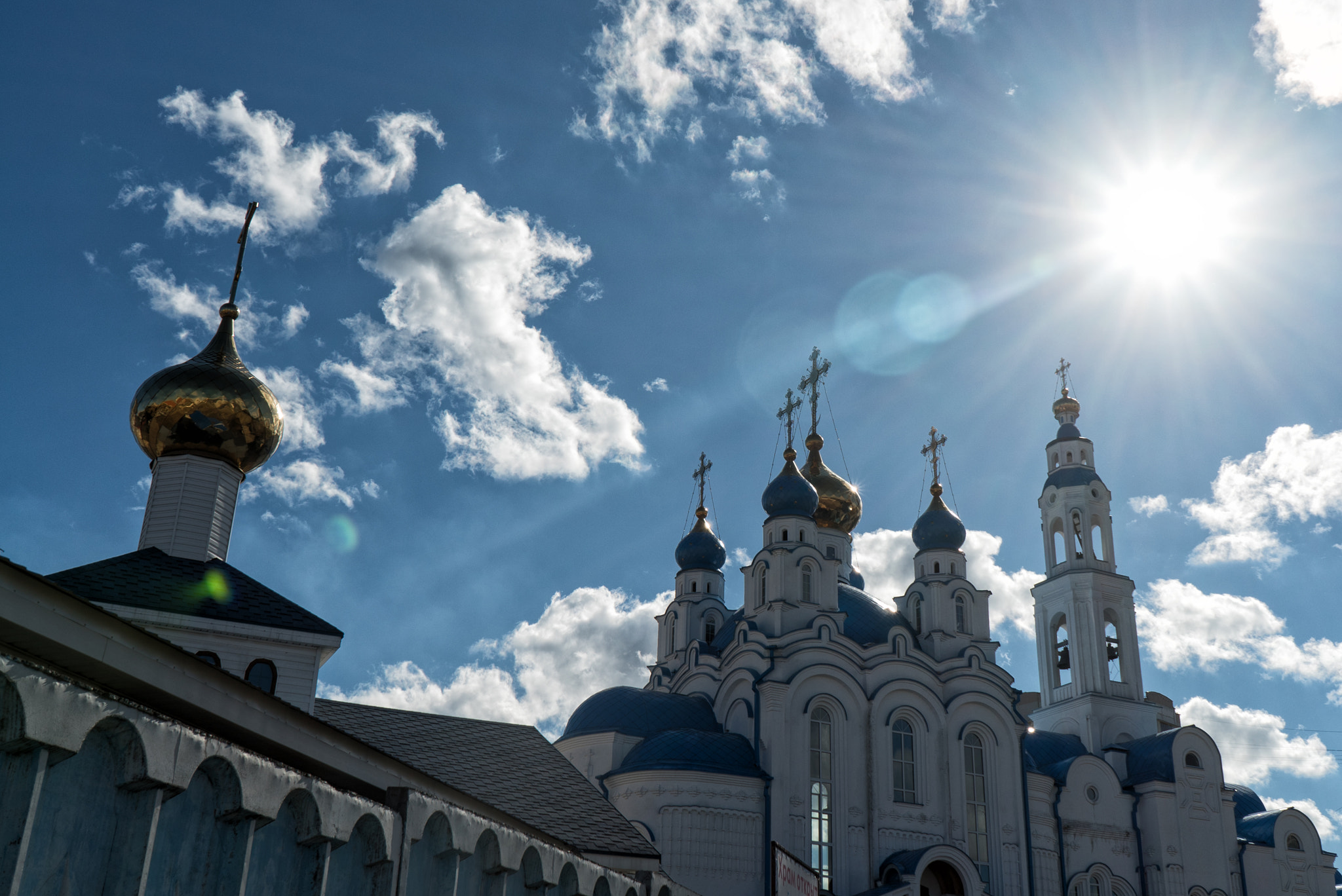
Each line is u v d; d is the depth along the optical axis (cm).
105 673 1180
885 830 4766
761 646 4897
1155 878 5547
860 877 4641
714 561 6216
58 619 1096
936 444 6016
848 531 6262
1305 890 5881
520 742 2942
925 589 5559
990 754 5159
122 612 2306
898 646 5134
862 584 6569
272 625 2414
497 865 1274
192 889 902
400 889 1114
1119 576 6612
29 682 745
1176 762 5812
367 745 1630
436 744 2738
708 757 4588
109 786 831
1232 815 5869
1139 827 5700
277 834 1001
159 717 859
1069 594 6569
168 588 2436
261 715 1420
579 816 2605
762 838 4506
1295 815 6031
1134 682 6419
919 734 5012
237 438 2744
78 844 804
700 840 4416
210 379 2733
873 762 4856
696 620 6041
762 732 4706
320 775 1577
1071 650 6481
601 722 4988
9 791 748
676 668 5856
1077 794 5591
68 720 773
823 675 4881
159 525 2658
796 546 5219
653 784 4506
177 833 896
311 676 2434
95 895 812
